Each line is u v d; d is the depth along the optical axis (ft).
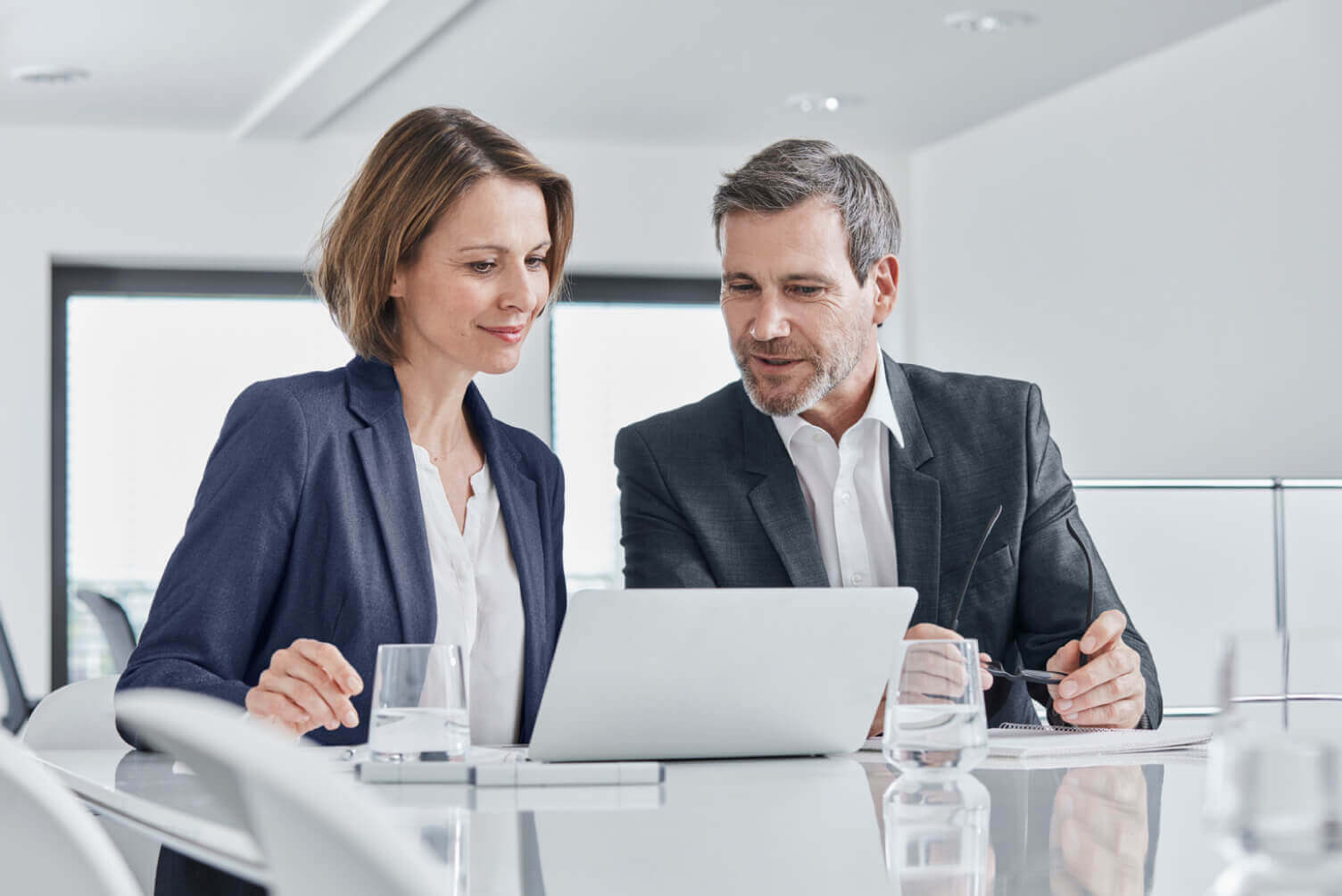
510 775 3.85
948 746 3.87
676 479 6.47
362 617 5.30
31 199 18.45
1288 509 11.05
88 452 19.06
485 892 2.52
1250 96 14.35
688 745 4.43
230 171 18.88
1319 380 13.43
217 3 14.19
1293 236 13.76
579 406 20.24
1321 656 2.36
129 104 17.53
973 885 2.53
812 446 6.51
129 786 3.75
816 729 4.51
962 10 14.71
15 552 18.31
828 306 6.20
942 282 19.86
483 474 5.90
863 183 6.32
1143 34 15.24
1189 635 10.87
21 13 14.38
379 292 5.57
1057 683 5.17
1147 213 15.92
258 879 2.81
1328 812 2.02
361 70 15.81
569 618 4.14
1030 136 17.99
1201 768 4.19
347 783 1.64
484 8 14.53
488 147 5.55
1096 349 16.76
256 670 5.28
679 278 20.59
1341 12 13.14
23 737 5.45
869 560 6.46
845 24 15.12
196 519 5.29
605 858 2.82
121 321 19.21
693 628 4.25
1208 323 14.94
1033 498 6.47
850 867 2.72
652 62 16.30
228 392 19.42
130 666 5.00
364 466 5.45
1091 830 3.10
